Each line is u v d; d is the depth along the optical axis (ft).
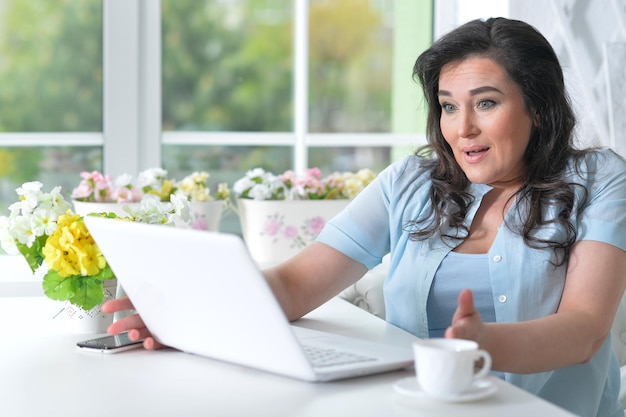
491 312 6.04
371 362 4.43
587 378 5.93
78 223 5.39
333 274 6.14
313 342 4.94
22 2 9.50
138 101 9.91
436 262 6.10
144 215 5.97
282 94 10.32
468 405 3.86
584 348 4.99
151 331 5.04
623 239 5.67
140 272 4.71
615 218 5.75
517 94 5.83
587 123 9.36
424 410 3.82
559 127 6.08
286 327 4.12
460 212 6.21
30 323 5.77
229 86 10.19
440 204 6.31
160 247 4.42
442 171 6.36
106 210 8.83
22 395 4.17
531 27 6.01
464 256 6.09
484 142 5.85
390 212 6.44
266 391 4.17
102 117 9.86
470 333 4.41
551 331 4.84
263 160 10.37
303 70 10.31
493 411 3.78
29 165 9.69
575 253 5.74
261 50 10.21
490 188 6.25
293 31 10.26
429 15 10.56
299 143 10.41
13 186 9.66
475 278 6.04
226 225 10.30
